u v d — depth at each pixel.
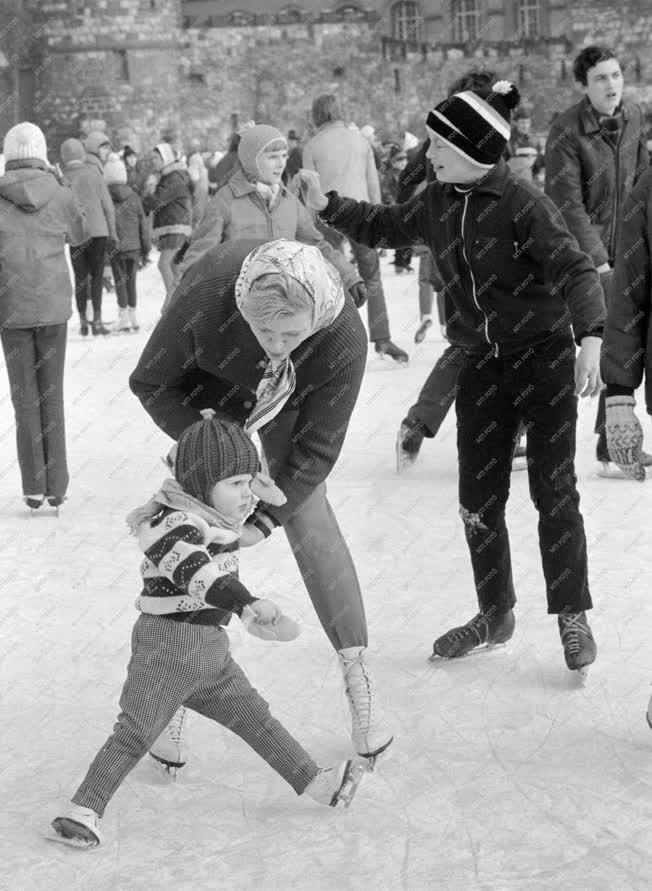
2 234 7.01
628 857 3.48
